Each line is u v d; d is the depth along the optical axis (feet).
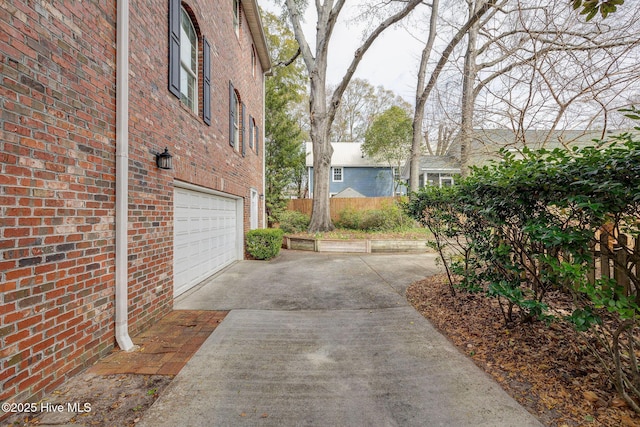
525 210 8.52
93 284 9.03
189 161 16.40
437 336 10.81
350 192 59.47
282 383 7.91
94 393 7.44
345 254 31.89
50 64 7.66
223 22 22.66
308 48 41.42
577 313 6.71
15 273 6.71
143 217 11.80
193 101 18.39
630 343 6.44
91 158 9.04
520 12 13.25
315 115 40.70
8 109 6.61
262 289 17.38
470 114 17.84
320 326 11.82
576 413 6.46
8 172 6.60
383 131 61.16
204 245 19.89
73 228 8.34
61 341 7.85
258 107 38.04
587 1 7.85
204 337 10.84
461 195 11.76
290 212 49.65
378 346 10.07
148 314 11.96
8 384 6.50
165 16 13.85
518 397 7.14
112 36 10.05
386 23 33.35
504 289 9.03
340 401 7.15
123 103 10.25
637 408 6.19
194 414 6.68
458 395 7.32
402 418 6.55
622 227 7.59
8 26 6.63
